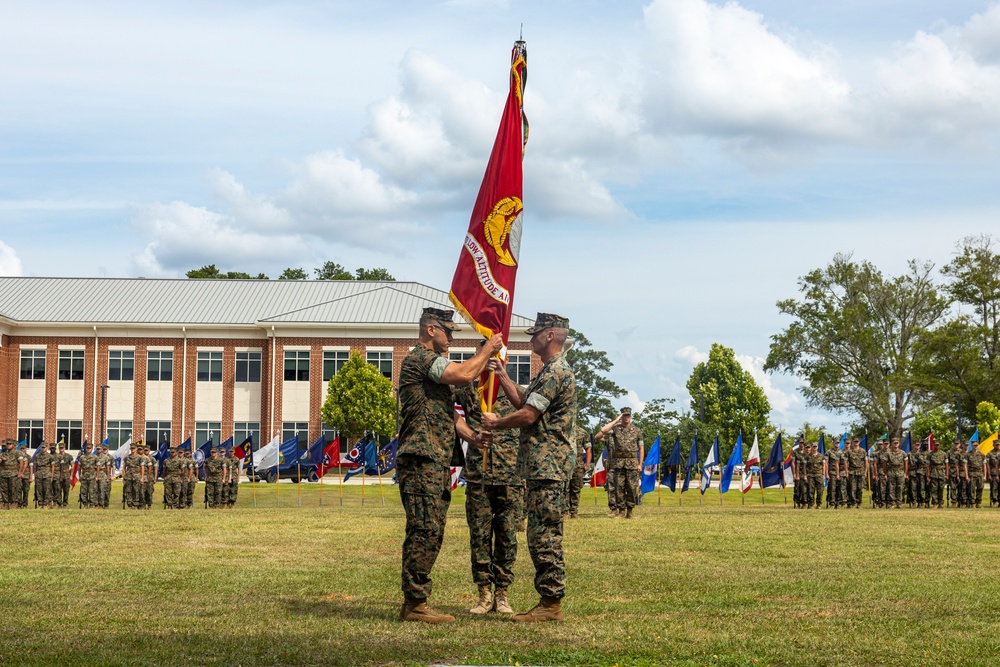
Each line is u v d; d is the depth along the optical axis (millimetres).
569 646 6898
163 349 65500
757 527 18000
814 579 10523
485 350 8234
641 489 29391
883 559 12539
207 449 34656
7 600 8906
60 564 11875
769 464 31547
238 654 6523
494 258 10102
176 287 70938
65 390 65062
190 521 20062
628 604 8906
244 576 10602
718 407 107312
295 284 71875
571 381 8180
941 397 66875
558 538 8070
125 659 6348
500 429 8484
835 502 29031
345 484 50625
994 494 31281
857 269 68062
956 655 6695
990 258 68562
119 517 21812
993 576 10797
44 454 30562
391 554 13148
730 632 7547
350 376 61156
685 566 11750
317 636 7211
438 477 8055
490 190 10156
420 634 7340
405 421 8125
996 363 68312
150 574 10750
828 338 68188
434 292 71062
